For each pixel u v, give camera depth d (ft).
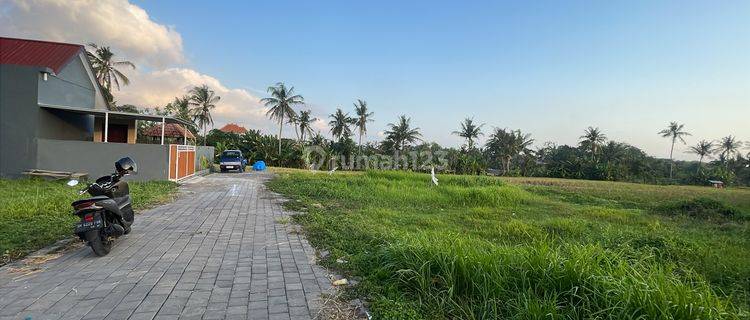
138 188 42.09
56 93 56.13
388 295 12.97
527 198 50.29
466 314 11.57
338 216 29.66
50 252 17.81
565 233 28.25
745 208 52.06
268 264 16.66
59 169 52.44
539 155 270.67
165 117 61.41
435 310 11.82
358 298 13.01
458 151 209.36
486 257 13.75
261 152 150.71
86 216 16.93
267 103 169.48
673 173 268.82
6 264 16.10
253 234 22.61
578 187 92.73
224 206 33.81
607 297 10.97
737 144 262.67
